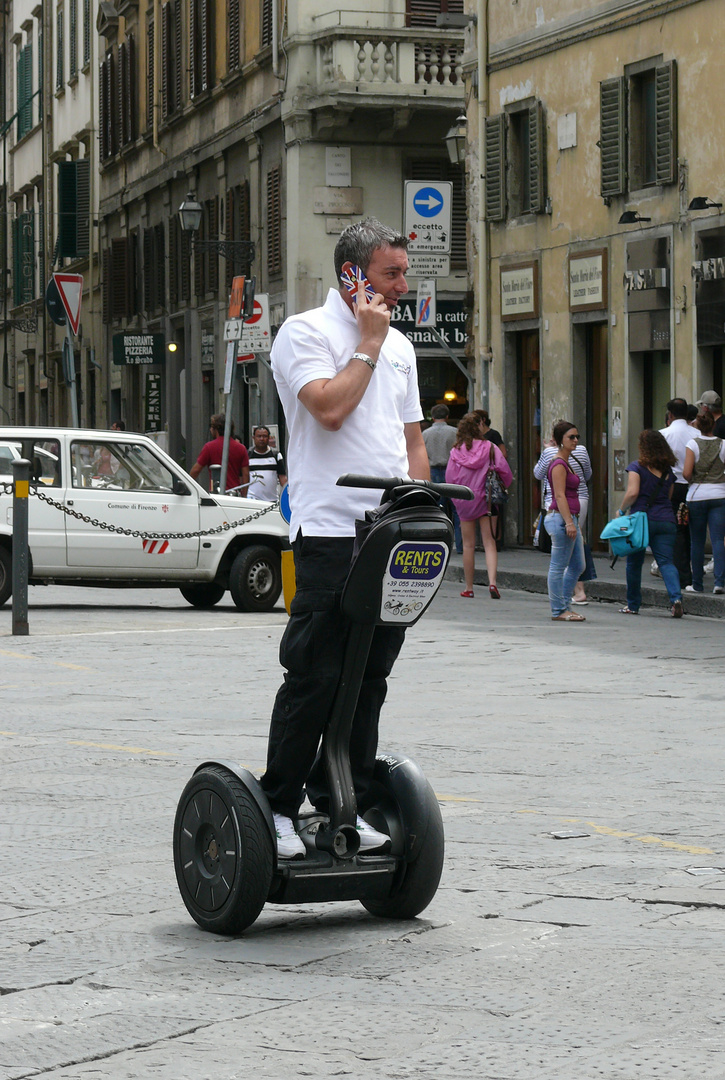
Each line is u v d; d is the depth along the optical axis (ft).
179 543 76.18
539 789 34.27
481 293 120.47
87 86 227.40
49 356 249.34
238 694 49.08
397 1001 20.29
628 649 60.85
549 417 113.19
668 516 74.79
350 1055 18.35
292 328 22.43
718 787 34.58
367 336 22.03
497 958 22.17
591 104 107.45
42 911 24.66
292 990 20.74
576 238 109.40
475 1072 17.76
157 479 76.38
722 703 47.16
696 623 71.72
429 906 24.85
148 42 195.42
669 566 74.79
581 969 21.67
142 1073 17.81
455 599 83.30
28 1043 18.79
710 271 95.45
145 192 196.75
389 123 141.69
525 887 26.02
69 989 20.83
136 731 42.01
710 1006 20.13
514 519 118.73
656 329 100.89
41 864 27.61
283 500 62.49
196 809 23.43
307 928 23.67
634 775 35.91
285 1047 18.62
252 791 22.72
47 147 249.96
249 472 98.99
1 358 289.74
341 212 143.43
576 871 27.09
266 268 153.48
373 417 22.52
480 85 119.65
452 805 32.53
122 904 25.03
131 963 21.91
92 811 31.89
